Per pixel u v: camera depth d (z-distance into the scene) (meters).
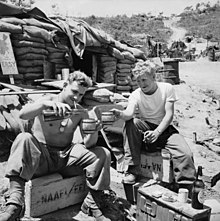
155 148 4.25
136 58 11.20
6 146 5.19
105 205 3.95
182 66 23.44
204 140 8.19
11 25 6.41
